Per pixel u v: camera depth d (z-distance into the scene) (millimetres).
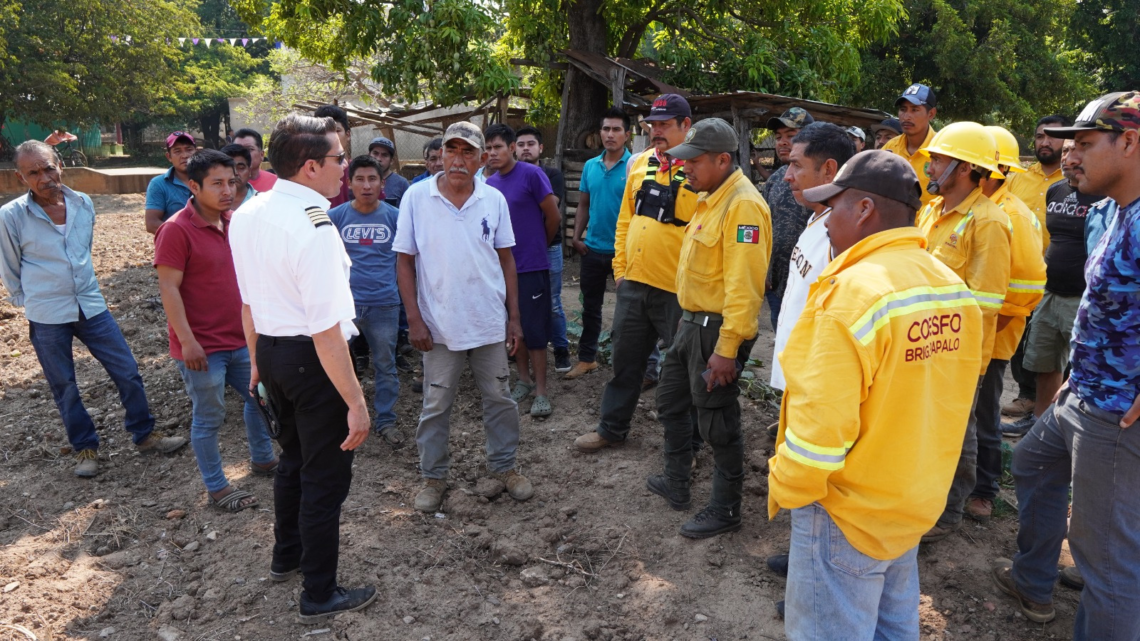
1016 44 18062
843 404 2045
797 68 10570
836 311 2057
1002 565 3455
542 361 5191
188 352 3783
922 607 3281
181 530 3865
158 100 29062
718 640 3107
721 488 3678
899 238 2162
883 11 11242
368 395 5504
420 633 3143
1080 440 2664
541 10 10789
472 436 4906
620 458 4543
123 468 4539
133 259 10117
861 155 2215
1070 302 4523
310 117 2857
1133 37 23547
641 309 4316
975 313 2230
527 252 5070
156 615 3250
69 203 4406
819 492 2129
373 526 3857
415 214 3854
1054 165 4848
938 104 18719
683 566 3557
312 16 10773
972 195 3410
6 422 5184
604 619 3246
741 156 9648
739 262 3320
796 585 2342
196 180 3838
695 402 3611
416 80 10203
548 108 13016
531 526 3902
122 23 24859
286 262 2777
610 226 5586
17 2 22656
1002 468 4449
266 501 4121
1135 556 2613
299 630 3143
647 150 4691
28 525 3938
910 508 2182
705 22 11289
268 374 2955
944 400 2193
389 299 4773
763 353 6742
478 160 3830
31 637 3080
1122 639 2650
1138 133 2371
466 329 3895
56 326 4332
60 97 23328
